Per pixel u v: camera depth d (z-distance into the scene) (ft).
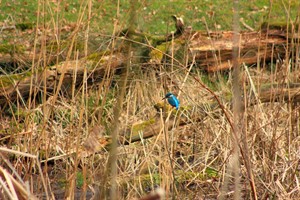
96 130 30.48
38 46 49.67
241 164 36.32
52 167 37.78
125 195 35.22
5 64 49.78
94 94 44.01
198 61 53.93
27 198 22.57
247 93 37.86
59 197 34.76
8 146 32.73
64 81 44.93
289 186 34.04
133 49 42.06
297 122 38.27
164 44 51.55
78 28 30.76
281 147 36.29
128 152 37.55
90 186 31.96
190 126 39.29
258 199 34.73
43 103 31.76
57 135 36.06
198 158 38.01
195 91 42.27
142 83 43.47
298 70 41.04
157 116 38.55
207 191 35.99
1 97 44.11
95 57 45.34
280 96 36.65
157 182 36.37
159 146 36.32
